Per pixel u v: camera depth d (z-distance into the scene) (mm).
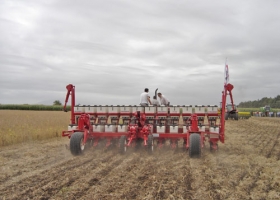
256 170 8883
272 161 10398
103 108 13414
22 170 8805
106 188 6934
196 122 11594
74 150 11062
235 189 6965
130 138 11703
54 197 6355
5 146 13930
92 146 12719
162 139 12727
